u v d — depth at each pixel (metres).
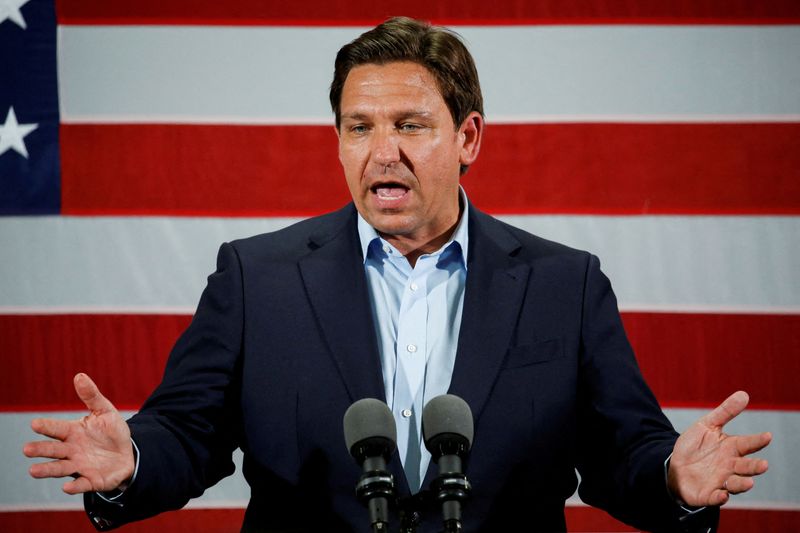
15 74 9.34
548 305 5.75
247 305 5.74
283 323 5.66
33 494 9.27
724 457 4.58
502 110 9.44
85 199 9.35
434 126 5.50
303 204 9.45
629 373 5.67
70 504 9.31
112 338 9.32
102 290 9.34
